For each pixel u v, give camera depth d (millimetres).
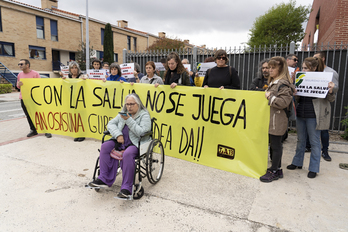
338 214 2488
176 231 2238
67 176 3367
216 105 3598
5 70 18859
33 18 21578
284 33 19719
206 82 4059
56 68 24250
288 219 2412
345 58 5441
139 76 6180
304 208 2598
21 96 5188
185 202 2727
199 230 2254
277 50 5988
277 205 2656
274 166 3240
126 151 2666
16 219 2412
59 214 2498
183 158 3975
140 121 3008
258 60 6098
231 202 2725
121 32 30234
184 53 6988
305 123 3441
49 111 5164
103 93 4676
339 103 5629
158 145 3316
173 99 3963
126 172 2613
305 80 3199
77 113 4938
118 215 2486
